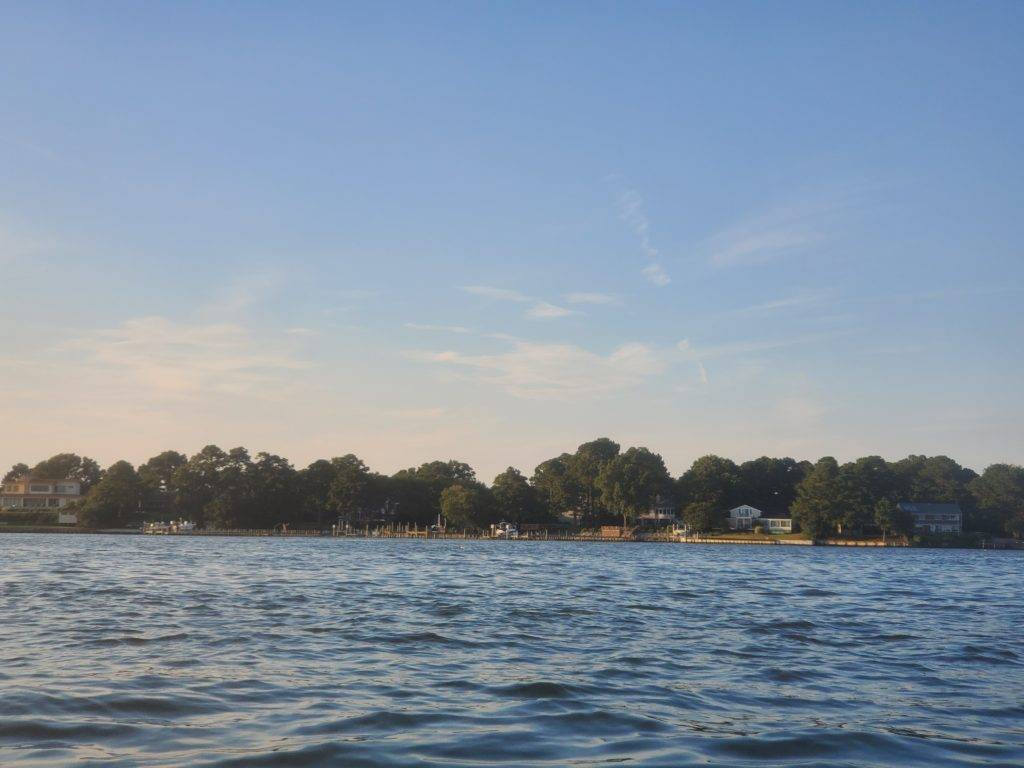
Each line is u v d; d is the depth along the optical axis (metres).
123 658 19.88
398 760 11.95
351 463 196.50
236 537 172.50
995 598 40.00
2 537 143.25
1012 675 19.47
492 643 23.22
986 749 13.09
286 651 21.31
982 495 194.88
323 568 58.84
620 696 16.59
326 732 13.44
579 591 40.75
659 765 11.92
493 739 13.17
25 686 16.41
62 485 191.75
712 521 187.50
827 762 12.26
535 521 198.75
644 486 187.12
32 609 29.75
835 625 28.20
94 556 72.69
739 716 15.12
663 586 45.06
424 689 16.97
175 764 11.56
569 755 12.40
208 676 17.88
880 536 183.25
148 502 194.75
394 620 27.86
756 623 28.38
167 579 44.81
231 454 188.00
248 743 12.73
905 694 17.25
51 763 11.52
